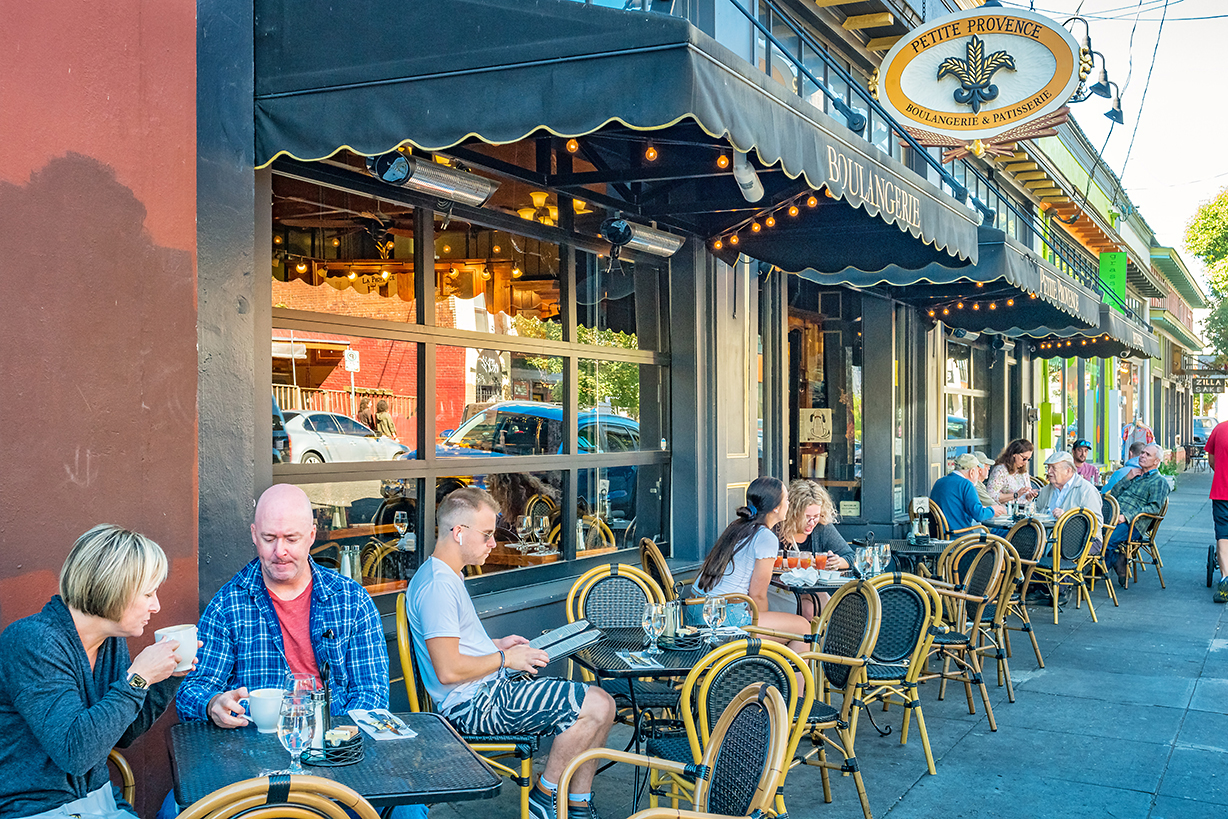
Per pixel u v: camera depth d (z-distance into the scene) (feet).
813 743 16.15
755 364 27.17
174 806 10.58
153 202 12.94
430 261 18.08
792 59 20.17
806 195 19.85
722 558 18.24
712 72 12.00
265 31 14.03
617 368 23.17
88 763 9.09
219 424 13.93
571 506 21.71
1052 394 63.05
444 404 18.47
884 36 32.27
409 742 10.18
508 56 12.39
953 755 18.12
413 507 17.88
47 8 11.88
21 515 11.53
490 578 19.44
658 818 9.30
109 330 12.44
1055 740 18.97
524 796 13.24
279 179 15.67
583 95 11.97
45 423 11.78
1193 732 19.40
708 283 24.81
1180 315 142.41
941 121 23.97
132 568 9.50
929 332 39.93
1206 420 198.49
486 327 19.40
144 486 12.79
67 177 12.06
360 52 13.32
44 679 9.17
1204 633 28.53
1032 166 47.01
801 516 21.53
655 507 24.53
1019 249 25.91
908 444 38.24
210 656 11.51
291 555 11.55
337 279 16.47
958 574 23.36
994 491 35.76
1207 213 122.83
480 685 13.44
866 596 16.17
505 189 19.66
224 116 13.88
